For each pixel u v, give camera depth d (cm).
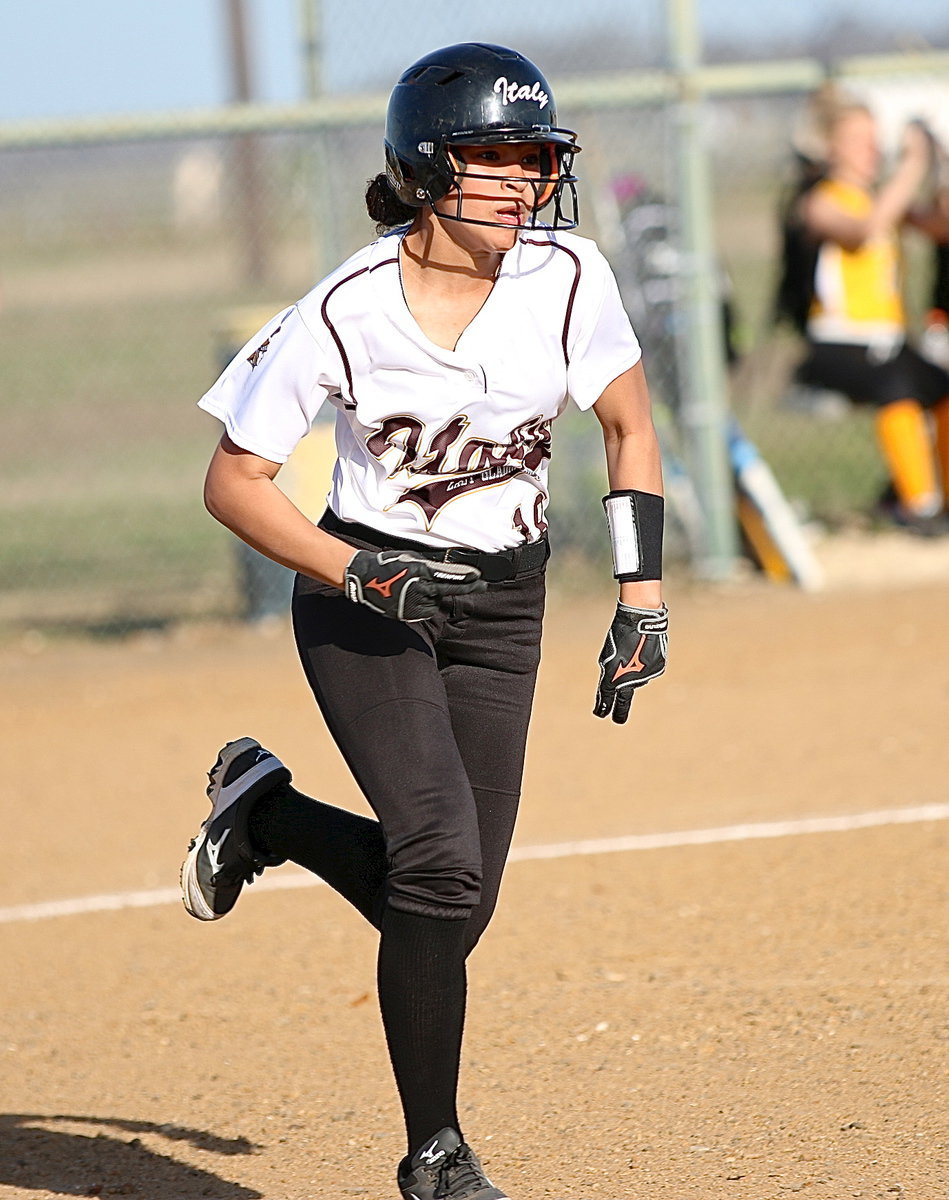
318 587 1199
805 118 3762
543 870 2061
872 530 4069
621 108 3572
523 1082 1484
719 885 1953
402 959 1120
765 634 3234
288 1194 1302
